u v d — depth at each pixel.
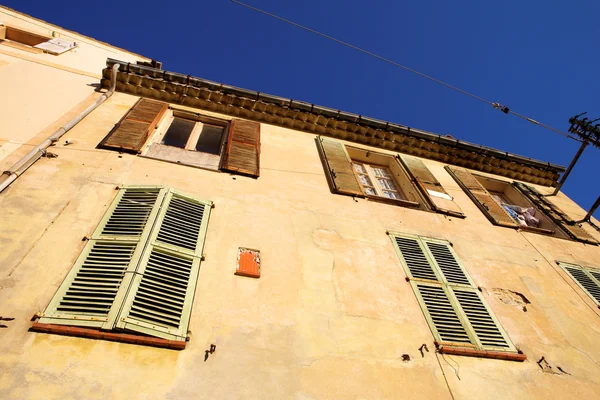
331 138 7.51
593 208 7.68
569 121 8.20
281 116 7.25
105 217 3.88
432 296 4.50
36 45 7.16
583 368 4.27
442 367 3.69
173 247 3.77
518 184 8.26
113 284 3.21
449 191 6.98
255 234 4.39
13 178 3.84
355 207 5.53
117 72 6.41
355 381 3.27
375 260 4.70
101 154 4.72
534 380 3.93
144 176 4.62
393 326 3.92
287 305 3.70
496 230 6.27
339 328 3.67
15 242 3.29
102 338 2.85
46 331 2.77
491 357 4.00
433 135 7.95
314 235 4.71
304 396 3.02
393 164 7.51
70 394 2.49
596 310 5.28
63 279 3.17
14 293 2.93
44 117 5.02
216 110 6.97
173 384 2.77
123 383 2.65
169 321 3.13
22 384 2.45
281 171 5.78
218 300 3.50
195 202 4.50
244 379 2.97
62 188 4.02
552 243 6.50
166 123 6.30
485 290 4.91
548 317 4.84
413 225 5.63
